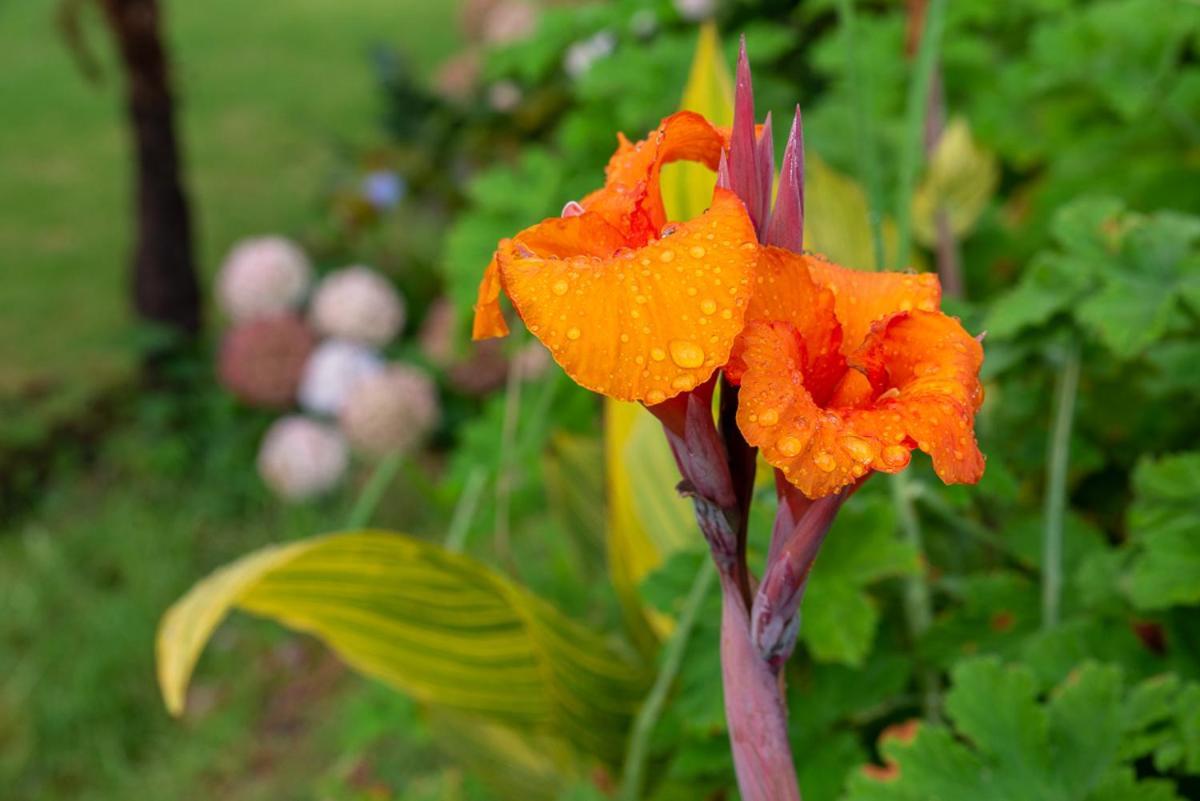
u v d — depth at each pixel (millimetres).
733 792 782
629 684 922
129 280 2883
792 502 503
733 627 517
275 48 6066
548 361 1254
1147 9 1110
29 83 5613
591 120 1378
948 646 773
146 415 2646
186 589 2225
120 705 1995
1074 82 1148
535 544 1601
